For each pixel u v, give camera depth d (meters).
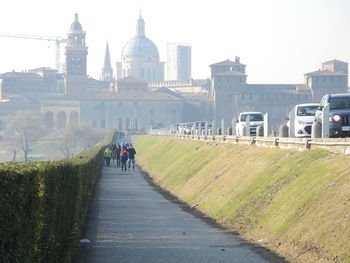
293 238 30.08
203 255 29.50
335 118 47.16
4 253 15.60
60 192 24.30
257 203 39.66
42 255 20.42
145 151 159.25
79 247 31.06
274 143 52.53
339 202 29.55
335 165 35.16
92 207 53.47
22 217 16.92
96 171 77.12
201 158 76.50
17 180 16.70
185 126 151.38
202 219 44.19
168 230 38.59
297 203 33.59
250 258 28.50
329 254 26.12
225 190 49.69
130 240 34.53
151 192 70.00
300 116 60.16
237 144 68.25
